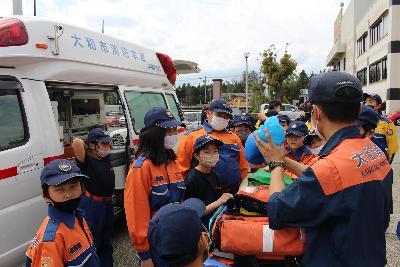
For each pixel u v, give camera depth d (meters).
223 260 2.25
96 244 3.80
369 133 3.43
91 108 6.49
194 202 1.58
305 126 3.64
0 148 3.34
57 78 4.04
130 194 2.75
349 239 1.51
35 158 3.66
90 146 3.91
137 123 5.56
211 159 3.24
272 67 30.03
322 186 1.54
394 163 10.12
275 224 1.68
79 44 4.46
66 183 2.40
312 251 1.63
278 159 1.97
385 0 26.94
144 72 6.03
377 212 1.56
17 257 3.44
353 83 1.65
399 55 25.58
